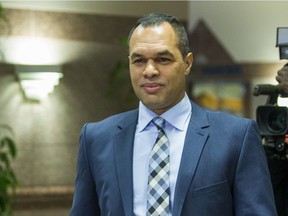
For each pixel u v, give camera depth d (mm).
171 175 2080
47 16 6262
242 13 7453
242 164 2076
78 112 6414
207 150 2082
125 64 6461
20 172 6156
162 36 2055
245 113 7652
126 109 6617
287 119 2275
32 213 6164
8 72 6062
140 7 6750
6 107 6066
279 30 2398
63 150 6340
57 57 6316
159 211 2041
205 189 2027
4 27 6039
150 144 2152
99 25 6523
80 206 2254
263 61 7625
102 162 2189
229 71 7652
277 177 2391
